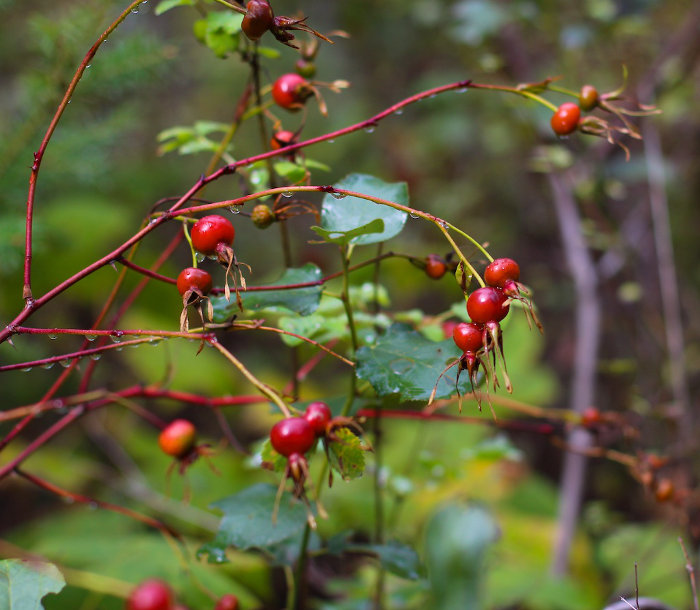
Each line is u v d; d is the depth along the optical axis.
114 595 0.68
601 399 1.18
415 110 1.78
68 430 1.11
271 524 0.53
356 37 1.83
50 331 0.49
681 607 0.84
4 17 1.00
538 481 1.21
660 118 1.31
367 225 0.51
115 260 0.49
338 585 0.69
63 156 0.78
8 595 0.48
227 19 0.58
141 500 0.89
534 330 1.18
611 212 1.18
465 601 0.60
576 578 0.93
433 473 0.64
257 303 0.54
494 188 1.66
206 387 1.17
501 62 1.04
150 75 0.75
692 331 1.28
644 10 1.11
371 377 0.51
